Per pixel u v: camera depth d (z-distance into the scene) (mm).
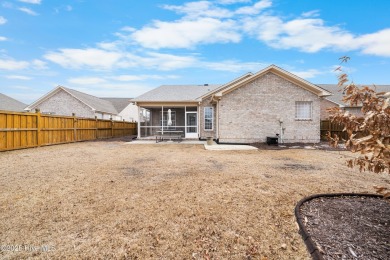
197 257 2408
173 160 8109
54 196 4184
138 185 4887
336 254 2322
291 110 14062
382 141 2332
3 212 3463
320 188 4680
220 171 6246
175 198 4098
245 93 14156
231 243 2664
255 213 3457
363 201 3867
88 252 2477
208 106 17984
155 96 18547
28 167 6715
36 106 25078
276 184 4961
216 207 3688
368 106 2652
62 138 14062
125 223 3146
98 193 4363
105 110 27938
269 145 13203
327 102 22438
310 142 14023
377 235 2686
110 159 8297
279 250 2520
